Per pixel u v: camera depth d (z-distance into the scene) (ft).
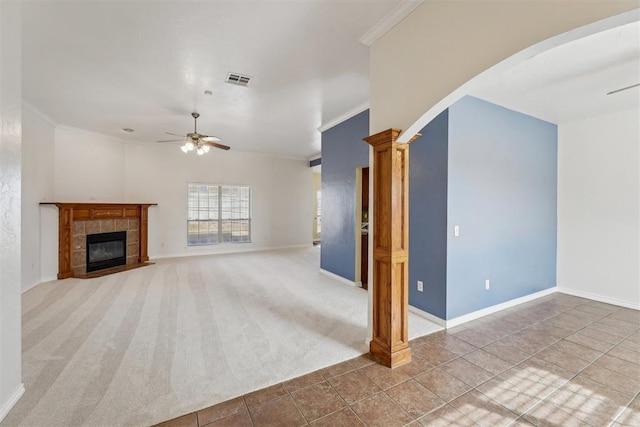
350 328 9.96
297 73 10.59
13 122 6.09
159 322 10.30
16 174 6.20
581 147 13.89
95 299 12.75
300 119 16.24
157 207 22.61
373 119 8.32
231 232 26.17
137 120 16.34
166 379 6.93
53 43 8.66
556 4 4.43
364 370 7.43
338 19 7.55
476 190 11.04
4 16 5.81
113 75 10.75
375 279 8.19
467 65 5.74
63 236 16.33
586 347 8.75
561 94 10.72
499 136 11.84
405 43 7.25
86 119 16.15
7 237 5.84
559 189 14.65
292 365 7.61
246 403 6.17
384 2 6.93
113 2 6.91
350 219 15.67
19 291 6.21
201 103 13.65
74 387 6.56
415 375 7.24
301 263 21.11
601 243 13.28
